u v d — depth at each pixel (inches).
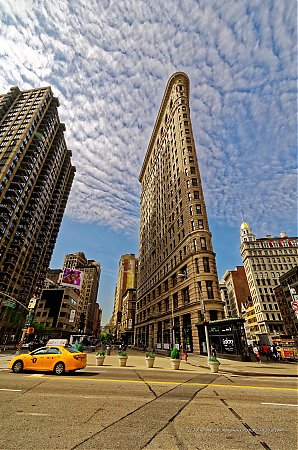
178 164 1914.4
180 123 2039.9
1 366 629.6
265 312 3233.3
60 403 275.0
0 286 2402.8
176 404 282.7
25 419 219.1
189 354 1213.1
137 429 201.9
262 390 378.6
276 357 1037.2
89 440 177.8
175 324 1549.0
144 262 2743.6
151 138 3031.5
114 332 5497.1
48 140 3501.5
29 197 2989.7
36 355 515.8
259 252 3720.5
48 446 166.9
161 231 2178.9
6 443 169.6
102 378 459.8
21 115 3250.5
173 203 1918.1
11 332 2522.1
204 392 354.3
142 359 1045.2
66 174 4375.0
